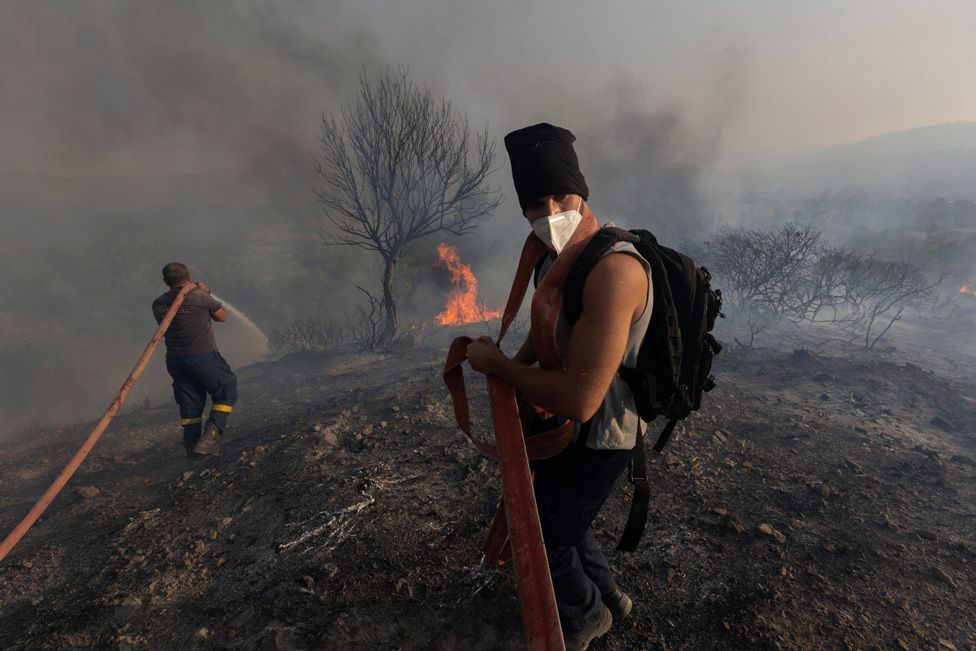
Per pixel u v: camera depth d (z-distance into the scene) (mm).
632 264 1142
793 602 2205
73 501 3822
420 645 2066
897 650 1992
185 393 4340
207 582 2570
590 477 1506
